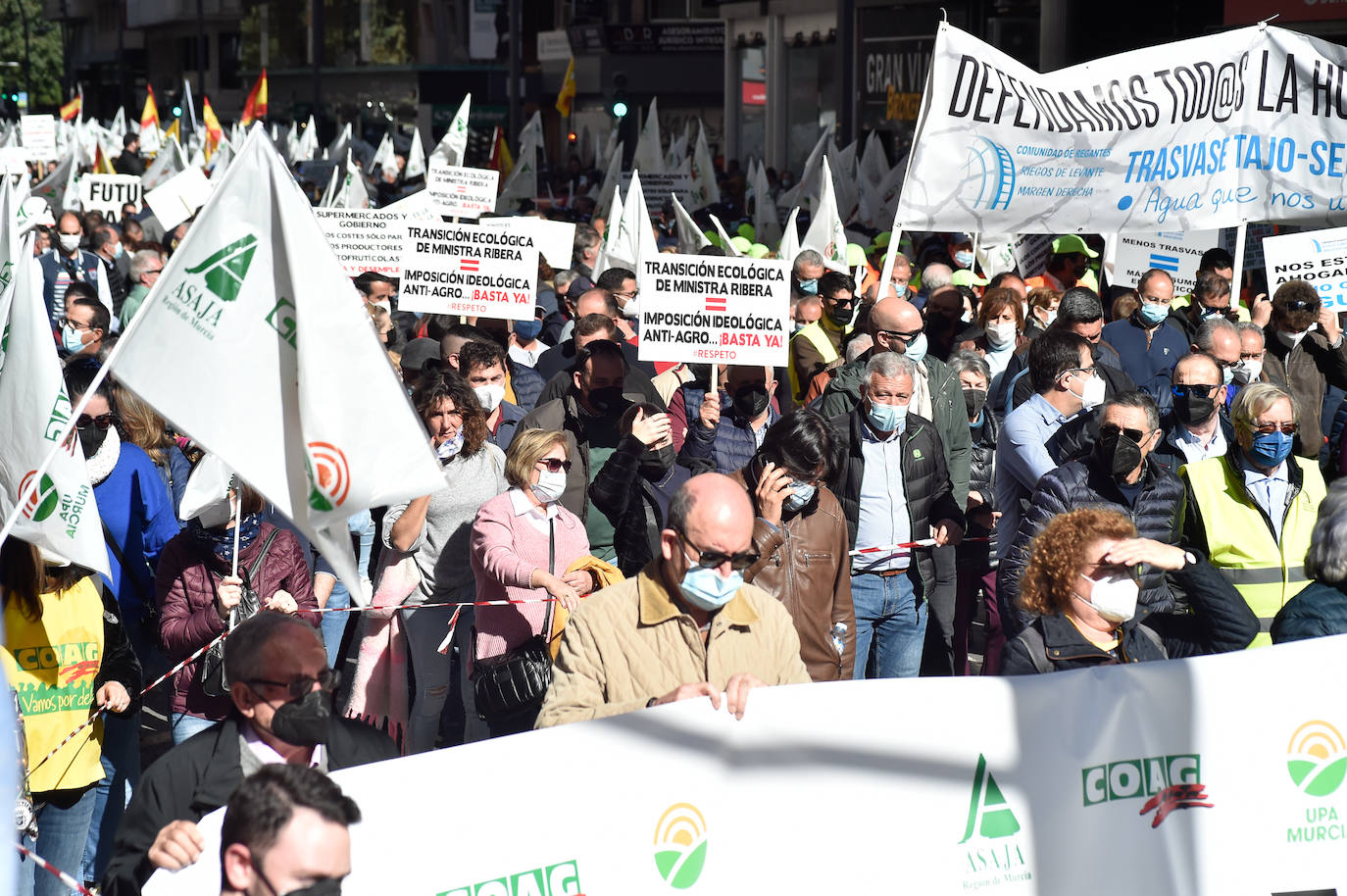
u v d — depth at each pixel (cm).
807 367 1745
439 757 654
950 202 1490
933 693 692
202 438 684
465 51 12175
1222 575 943
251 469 688
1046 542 773
